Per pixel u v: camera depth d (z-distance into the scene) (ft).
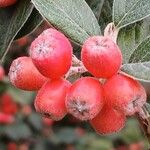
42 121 1.41
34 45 0.32
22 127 1.36
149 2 0.37
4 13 0.42
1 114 1.25
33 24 0.42
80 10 0.36
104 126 0.34
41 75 0.34
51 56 0.31
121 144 1.55
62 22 0.36
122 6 0.37
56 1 0.36
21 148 1.41
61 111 0.33
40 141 1.44
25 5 0.40
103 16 0.44
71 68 0.33
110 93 0.31
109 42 0.31
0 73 0.93
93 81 0.32
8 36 0.40
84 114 0.31
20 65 0.34
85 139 1.45
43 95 0.33
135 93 0.31
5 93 1.15
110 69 0.31
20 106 1.33
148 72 0.31
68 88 0.33
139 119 0.38
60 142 1.45
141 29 0.39
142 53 0.32
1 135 1.36
